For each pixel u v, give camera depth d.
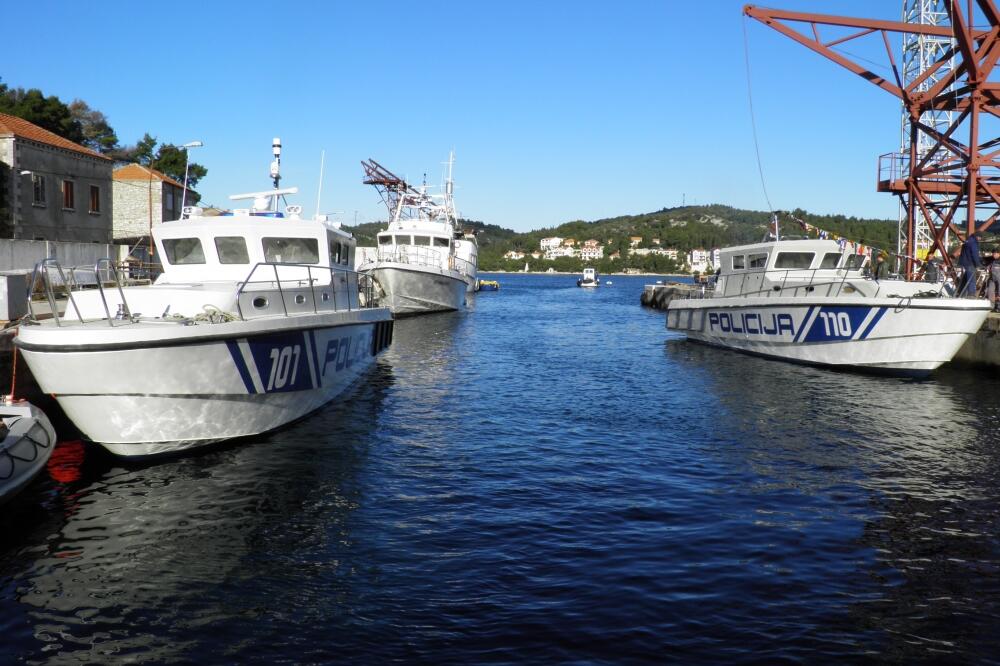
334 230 12.42
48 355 7.87
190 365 8.49
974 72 18.64
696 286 31.19
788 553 6.27
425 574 5.82
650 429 10.97
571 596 5.43
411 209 42.81
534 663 4.53
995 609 5.29
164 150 49.81
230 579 5.79
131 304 9.34
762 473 8.67
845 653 4.68
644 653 4.65
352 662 4.57
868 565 6.03
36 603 5.42
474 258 51.81
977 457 9.42
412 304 33.59
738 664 4.54
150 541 6.55
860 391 14.16
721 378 15.88
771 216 20.50
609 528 6.83
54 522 7.02
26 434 7.81
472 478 8.42
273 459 9.12
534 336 26.19
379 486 8.10
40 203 27.22
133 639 4.90
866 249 18.47
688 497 7.76
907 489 8.09
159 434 8.66
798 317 17.25
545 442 10.15
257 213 13.32
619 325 32.12
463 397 13.59
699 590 5.53
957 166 20.42
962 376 15.91
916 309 14.79
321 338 10.94
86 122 54.44
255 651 4.73
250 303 9.98
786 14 19.89
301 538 6.60
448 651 4.68
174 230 11.55
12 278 11.59
